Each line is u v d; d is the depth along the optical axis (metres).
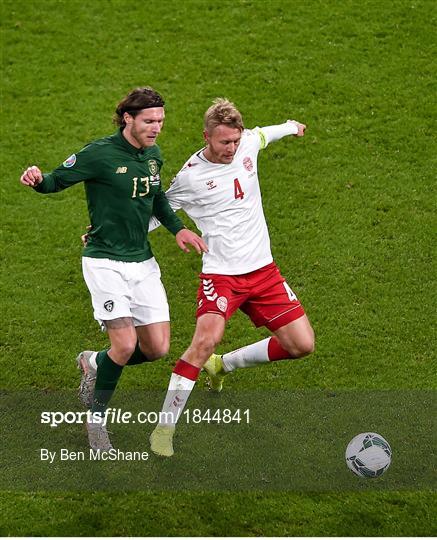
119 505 23.00
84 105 39.12
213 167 24.39
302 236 32.69
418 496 23.16
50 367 27.80
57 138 37.50
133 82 40.16
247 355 25.69
